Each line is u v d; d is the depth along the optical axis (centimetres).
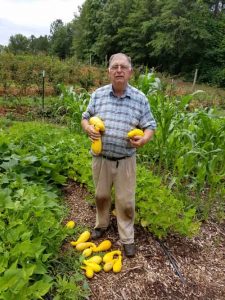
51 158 437
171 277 303
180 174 395
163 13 3512
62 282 256
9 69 1579
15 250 235
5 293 204
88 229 352
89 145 514
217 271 320
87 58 4834
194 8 3469
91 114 296
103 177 302
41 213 294
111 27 4444
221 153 434
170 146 430
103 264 304
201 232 375
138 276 297
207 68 3512
